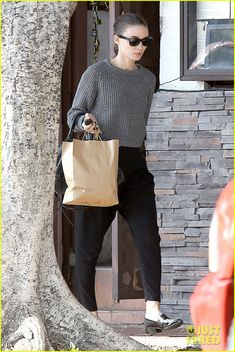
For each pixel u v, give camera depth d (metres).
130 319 16.39
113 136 12.72
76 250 12.83
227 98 15.62
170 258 15.82
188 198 15.76
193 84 16.02
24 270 10.93
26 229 10.95
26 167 10.91
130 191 12.87
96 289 16.89
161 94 15.84
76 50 18.14
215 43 15.86
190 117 15.73
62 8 10.99
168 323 12.91
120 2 16.52
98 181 12.05
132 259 16.16
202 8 15.93
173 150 15.79
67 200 12.09
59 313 11.11
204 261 15.69
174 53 16.02
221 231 4.98
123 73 12.76
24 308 10.69
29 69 10.86
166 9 16.02
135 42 12.73
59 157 12.39
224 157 15.62
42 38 10.89
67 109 17.94
